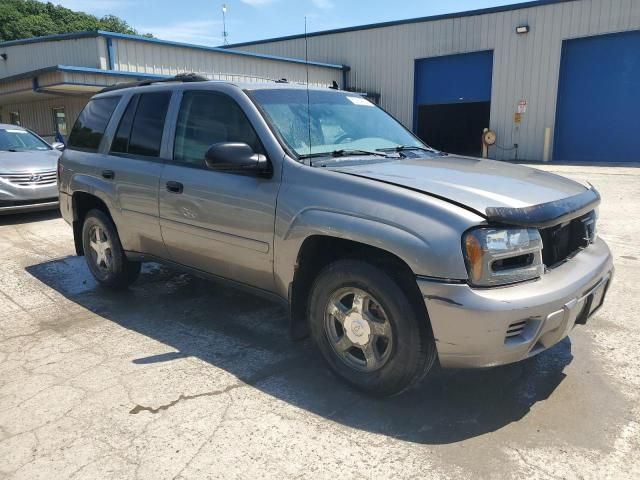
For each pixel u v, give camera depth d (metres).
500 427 2.88
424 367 2.93
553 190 3.22
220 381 3.40
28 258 6.56
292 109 3.86
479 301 2.63
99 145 4.98
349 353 3.27
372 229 2.89
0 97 18.92
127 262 4.96
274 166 3.46
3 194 8.34
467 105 25.33
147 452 2.69
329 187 3.17
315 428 2.88
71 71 14.52
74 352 3.86
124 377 3.46
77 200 5.28
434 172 3.35
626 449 2.67
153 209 4.29
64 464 2.61
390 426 2.89
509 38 20.11
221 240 3.77
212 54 18.70
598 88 18.73
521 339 2.74
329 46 25.03
